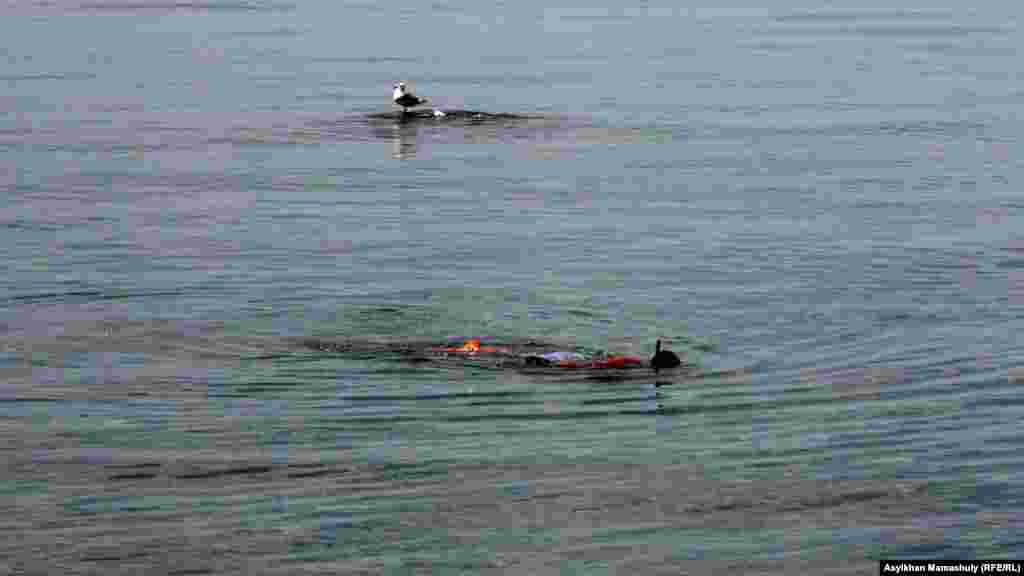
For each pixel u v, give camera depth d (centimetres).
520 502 3825
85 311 5628
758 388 4712
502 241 7100
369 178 8956
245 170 9188
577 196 8369
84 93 12962
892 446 4203
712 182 8812
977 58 16025
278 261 6588
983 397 4609
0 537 3588
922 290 6038
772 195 8375
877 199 8219
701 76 14425
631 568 3462
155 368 4888
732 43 17925
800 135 10694
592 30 19875
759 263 6575
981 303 5806
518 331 5384
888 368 4931
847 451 4169
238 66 15338
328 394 4622
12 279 6156
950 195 8331
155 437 4256
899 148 10081
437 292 6016
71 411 4469
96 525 3666
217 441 4228
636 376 4812
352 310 5691
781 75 14512
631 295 5966
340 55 16550
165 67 15200
